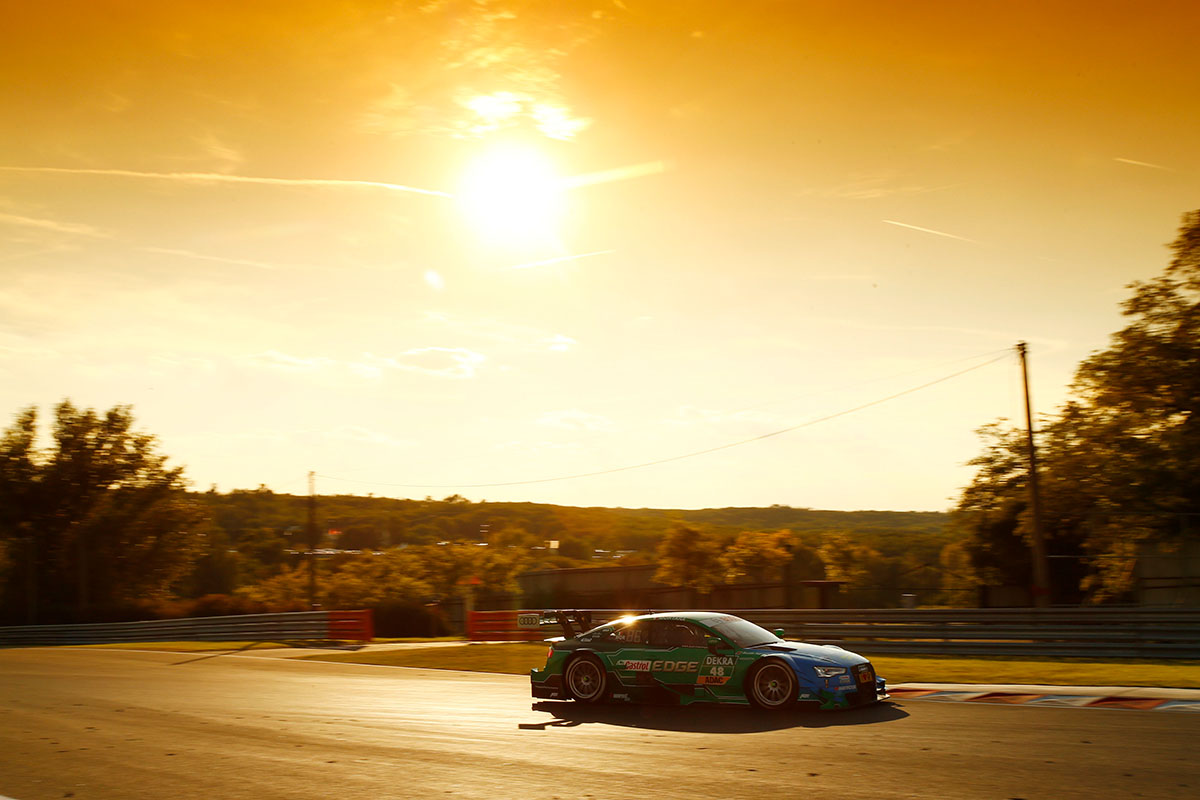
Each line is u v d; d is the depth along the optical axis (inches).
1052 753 318.7
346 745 375.6
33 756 366.3
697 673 453.7
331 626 1158.3
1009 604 1568.7
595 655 482.0
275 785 301.4
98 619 1793.8
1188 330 1136.8
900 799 258.7
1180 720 385.4
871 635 822.5
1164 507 1120.8
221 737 403.5
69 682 684.7
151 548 2330.2
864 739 357.1
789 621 870.4
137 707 520.1
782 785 280.2
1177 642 691.4
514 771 314.7
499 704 500.7
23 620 2010.3
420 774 313.4
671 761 324.2
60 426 2265.0
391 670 759.1
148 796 290.2
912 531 4106.8
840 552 2363.4
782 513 6092.5
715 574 2129.7
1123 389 1170.6
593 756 338.6
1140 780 273.3
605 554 5447.8
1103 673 575.8
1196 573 1186.0
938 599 1952.5
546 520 6156.5
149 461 2358.5
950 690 522.9
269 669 788.6
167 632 1355.8
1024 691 510.6
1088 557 1310.3
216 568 3248.0
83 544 2191.2
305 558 2984.7
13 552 2196.1
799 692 428.8
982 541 1566.2
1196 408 1147.3
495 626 1136.8
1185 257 1134.4
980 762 306.3
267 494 5383.9
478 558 2440.9
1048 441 1259.8
